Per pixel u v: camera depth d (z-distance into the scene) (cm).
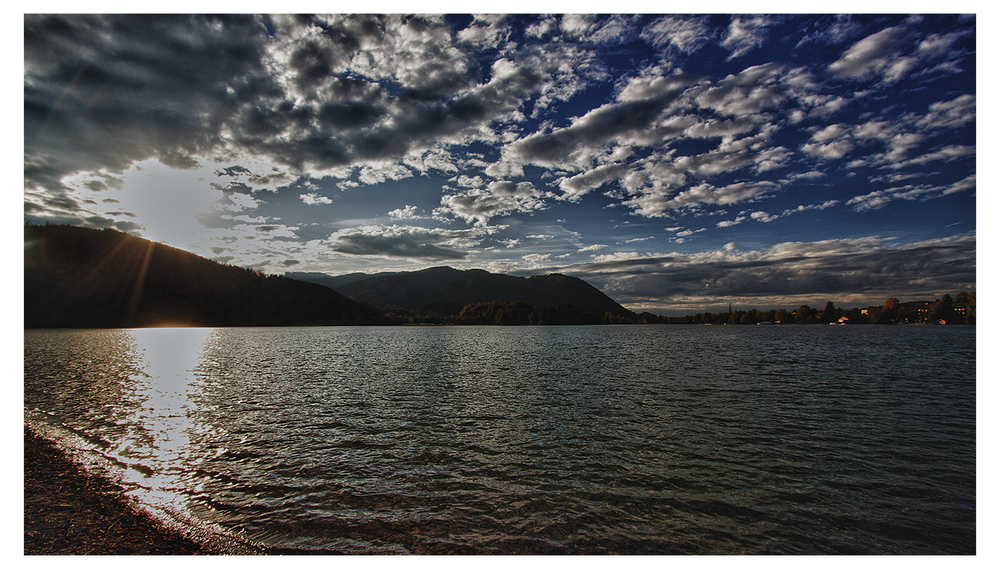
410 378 4041
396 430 2162
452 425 2261
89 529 1219
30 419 2366
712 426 2253
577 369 4731
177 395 3116
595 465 1694
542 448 1889
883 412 2591
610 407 2689
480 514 1312
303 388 3453
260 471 1619
